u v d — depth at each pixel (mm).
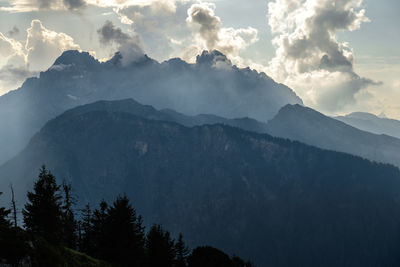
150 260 142875
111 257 130250
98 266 120500
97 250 132125
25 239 96938
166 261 144250
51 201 118062
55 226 118750
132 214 134625
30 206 116312
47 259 99625
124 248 131250
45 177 120375
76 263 113438
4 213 105125
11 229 97875
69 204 130125
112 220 131750
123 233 131375
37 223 115875
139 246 140125
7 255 89812
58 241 117812
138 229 140375
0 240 91812
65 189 130625
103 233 132625
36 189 117875
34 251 96562
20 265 90125
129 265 133250
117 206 132750
